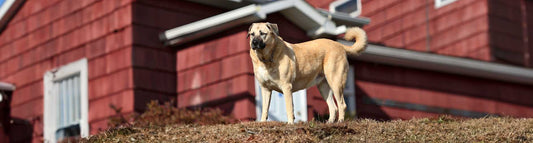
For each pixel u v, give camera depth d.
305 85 9.16
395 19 19.48
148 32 13.51
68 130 14.33
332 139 8.39
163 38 13.50
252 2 13.86
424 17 19.06
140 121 11.79
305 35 13.66
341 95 9.27
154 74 13.39
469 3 18.33
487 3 18.05
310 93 13.24
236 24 12.80
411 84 15.44
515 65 18.33
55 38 15.03
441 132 8.84
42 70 15.21
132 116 12.48
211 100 13.02
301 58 8.94
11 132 15.65
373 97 14.73
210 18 12.88
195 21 14.02
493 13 18.14
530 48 18.84
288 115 8.80
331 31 13.48
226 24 12.84
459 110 16.09
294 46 8.98
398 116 14.89
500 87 17.06
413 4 19.27
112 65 13.63
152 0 13.68
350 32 9.66
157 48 13.54
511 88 17.28
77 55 14.45
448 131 8.90
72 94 14.46
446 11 18.69
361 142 8.27
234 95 12.67
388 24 19.58
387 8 19.64
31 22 15.72
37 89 15.20
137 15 13.45
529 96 17.66
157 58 13.49
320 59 9.14
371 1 19.98
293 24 13.44
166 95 13.45
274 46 8.66
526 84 17.62
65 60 14.71
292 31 13.39
